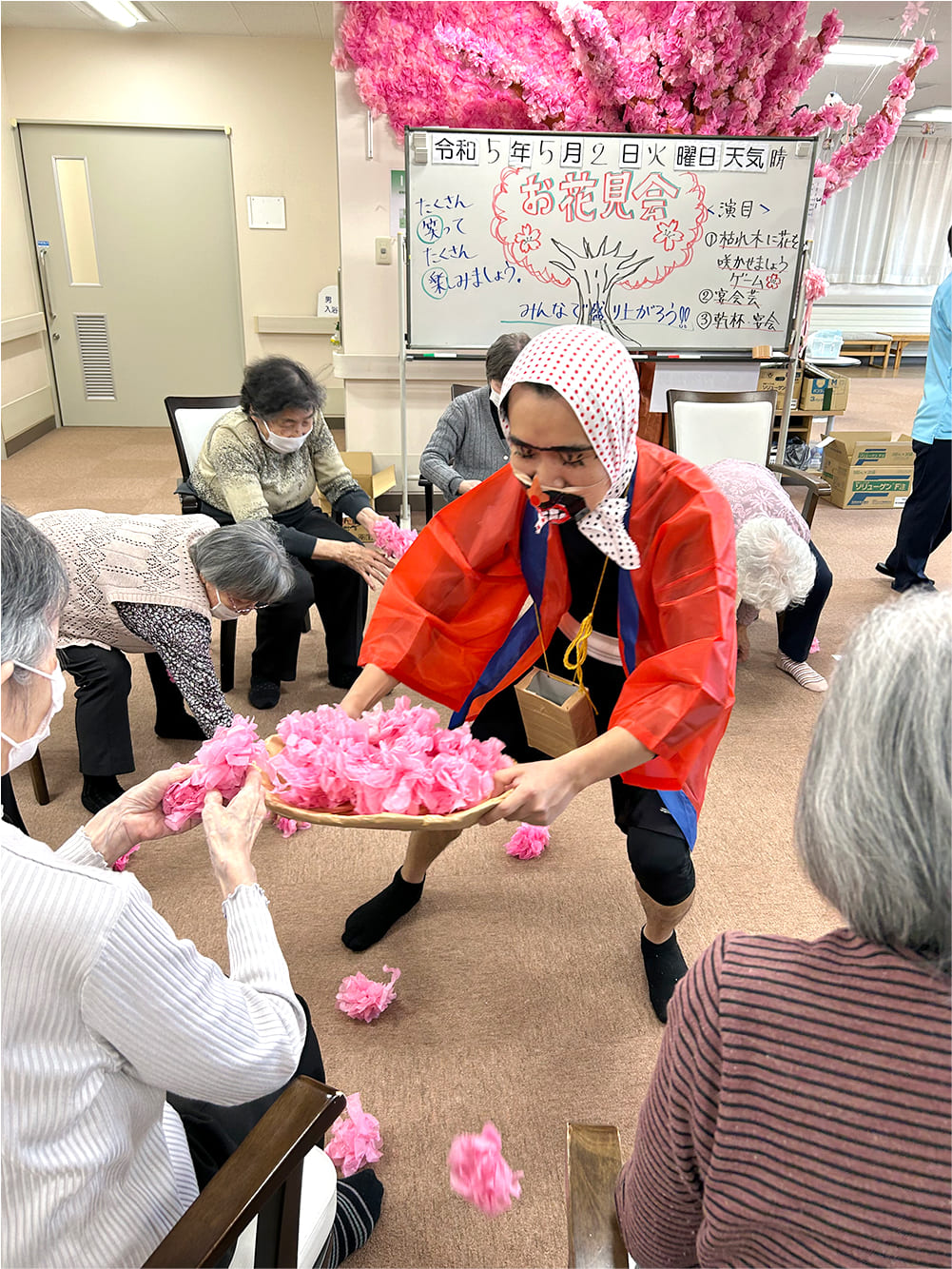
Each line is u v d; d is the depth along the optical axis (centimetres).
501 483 159
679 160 441
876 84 834
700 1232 66
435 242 446
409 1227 143
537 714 165
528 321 466
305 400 277
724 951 63
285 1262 89
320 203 682
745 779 272
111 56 636
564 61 434
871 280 1148
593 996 188
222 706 214
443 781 118
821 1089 56
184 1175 94
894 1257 55
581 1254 82
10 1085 70
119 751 235
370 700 160
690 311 473
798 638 328
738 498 301
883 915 55
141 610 206
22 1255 73
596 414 125
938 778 54
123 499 531
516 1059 173
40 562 82
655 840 162
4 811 208
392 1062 172
